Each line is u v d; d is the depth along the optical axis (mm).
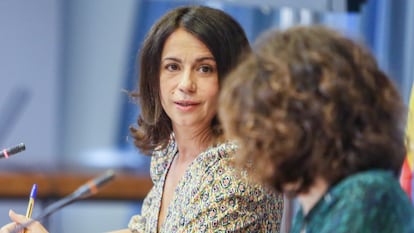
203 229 3102
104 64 8766
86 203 8141
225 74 3154
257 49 2232
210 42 3135
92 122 8789
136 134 3621
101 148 8766
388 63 5871
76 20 8688
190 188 3182
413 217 2129
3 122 8609
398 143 2160
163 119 3479
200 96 3184
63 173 8164
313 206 2184
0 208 7926
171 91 3227
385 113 2121
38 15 8586
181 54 3166
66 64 8719
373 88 2104
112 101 8797
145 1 8641
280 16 7941
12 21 8539
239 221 3082
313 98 2055
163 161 3570
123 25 8719
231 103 2168
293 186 2170
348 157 2086
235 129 2158
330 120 2043
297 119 2061
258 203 3107
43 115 8695
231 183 3088
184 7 3262
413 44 5641
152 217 3486
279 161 2102
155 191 3566
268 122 2080
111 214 8703
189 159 3383
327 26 2273
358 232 2037
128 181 7961
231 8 8000
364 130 2082
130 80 8758
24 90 8641
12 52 8586
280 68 2102
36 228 3475
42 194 7867
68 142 8742
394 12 5910
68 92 8742
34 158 8531
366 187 2080
